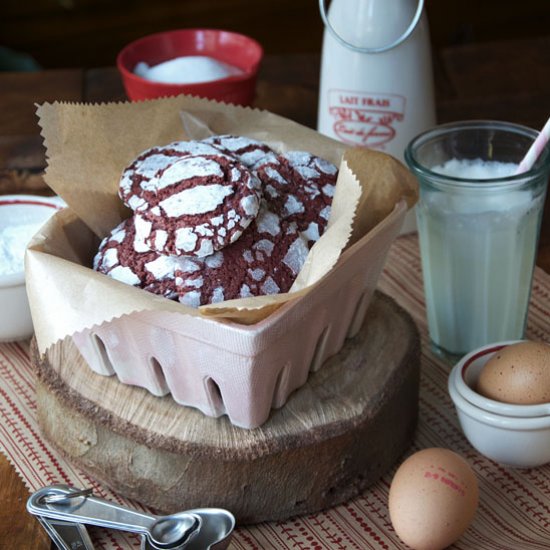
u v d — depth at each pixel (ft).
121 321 3.23
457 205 3.55
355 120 4.11
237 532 3.31
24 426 3.56
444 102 4.60
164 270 3.27
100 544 3.26
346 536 3.28
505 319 3.68
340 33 4.02
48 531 3.21
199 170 3.32
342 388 3.39
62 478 3.42
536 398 3.31
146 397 3.37
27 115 4.60
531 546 3.24
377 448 3.38
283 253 3.32
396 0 3.98
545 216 4.14
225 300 3.25
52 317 3.19
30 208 3.86
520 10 8.11
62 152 3.47
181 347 3.21
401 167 3.47
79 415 3.35
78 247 3.45
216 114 3.67
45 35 7.75
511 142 3.71
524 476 3.41
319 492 3.32
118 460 3.33
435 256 3.65
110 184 3.51
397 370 3.44
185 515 3.22
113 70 4.85
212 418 3.32
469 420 3.39
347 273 3.26
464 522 3.18
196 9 7.84
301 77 4.81
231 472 3.26
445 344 3.74
